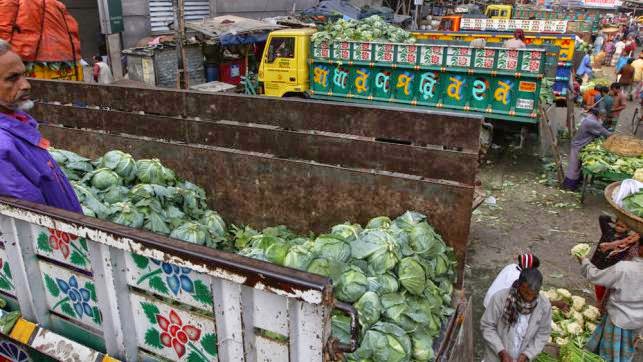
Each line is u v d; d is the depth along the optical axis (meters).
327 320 1.53
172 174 4.77
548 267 5.76
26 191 2.32
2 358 2.72
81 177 4.45
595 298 5.11
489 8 23.53
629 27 34.09
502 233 6.64
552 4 39.47
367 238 3.35
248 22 14.02
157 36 17.36
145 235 1.79
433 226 3.66
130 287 2.03
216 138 4.71
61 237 2.11
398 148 3.76
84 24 17.22
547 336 3.38
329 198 4.12
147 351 2.11
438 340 2.99
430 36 13.97
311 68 10.45
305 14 19.34
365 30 11.04
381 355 2.63
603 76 20.47
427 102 9.20
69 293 2.24
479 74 8.52
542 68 7.96
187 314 1.87
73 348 2.22
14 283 2.32
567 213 7.30
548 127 8.62
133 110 5.19
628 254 4.16
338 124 4.06
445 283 3.45
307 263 3.15
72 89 5.51
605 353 3.97
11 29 8.02
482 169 9.25
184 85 11.76
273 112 4.36
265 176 4.42
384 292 3.02
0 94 2.34
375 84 9.67
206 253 1.66
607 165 7.11
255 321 1.71
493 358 3.51
